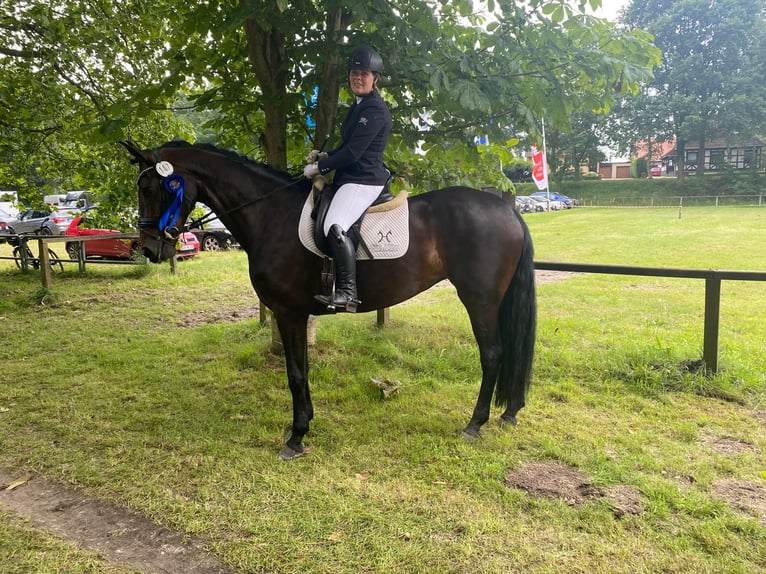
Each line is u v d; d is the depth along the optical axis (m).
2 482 3.14
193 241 13.05
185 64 4.60
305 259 3.31
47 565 2.37
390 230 3.29
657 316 6.82
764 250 11.99
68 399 4.35
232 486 3.02
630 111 47.44
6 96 6.72
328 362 5.07
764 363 4.75
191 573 2.34
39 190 9.43
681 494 2.84
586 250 13.05
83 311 7.63
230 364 5.13
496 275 3.42
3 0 6.56
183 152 3.48
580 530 2.60
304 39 4.29
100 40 6.91
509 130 5.00
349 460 3.32
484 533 2.57
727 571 2.29
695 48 44.94
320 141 4.72
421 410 4.01
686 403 4.07
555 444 3.43
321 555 2.43
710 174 48.38
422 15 3.88
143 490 2.98
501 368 3.63
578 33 4.07
